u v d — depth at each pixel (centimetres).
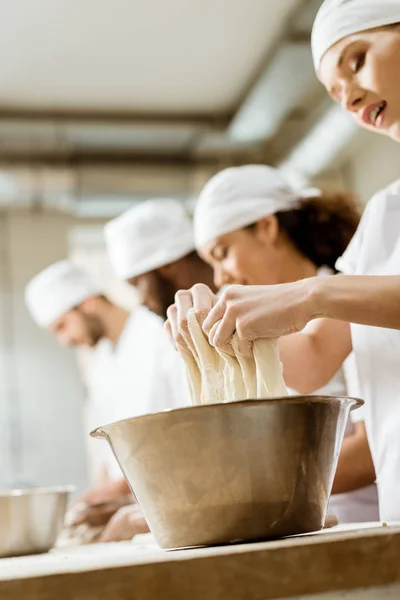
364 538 83
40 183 430
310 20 326
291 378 147
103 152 457
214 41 377
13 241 475
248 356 112
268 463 95
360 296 103
